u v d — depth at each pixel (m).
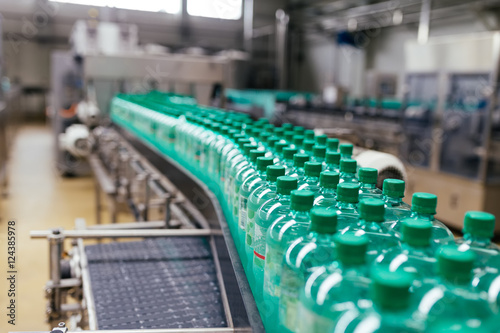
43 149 7.95
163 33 10.71
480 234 0.66
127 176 2.85
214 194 1.54
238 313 0.93
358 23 7.98
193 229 1.63
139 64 3.46
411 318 0.59
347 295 0.66
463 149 4.27
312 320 0.67
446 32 7.16
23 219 4.21
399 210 1.06
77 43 4.93
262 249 0.96
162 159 2.25
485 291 0.72
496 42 3.73
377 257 0.80
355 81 9.38
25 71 10.62
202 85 3.90
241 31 11.14
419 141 4.68
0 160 4.93
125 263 1.51
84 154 4.38
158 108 2.64
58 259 1.44
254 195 1.04
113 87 4.49
